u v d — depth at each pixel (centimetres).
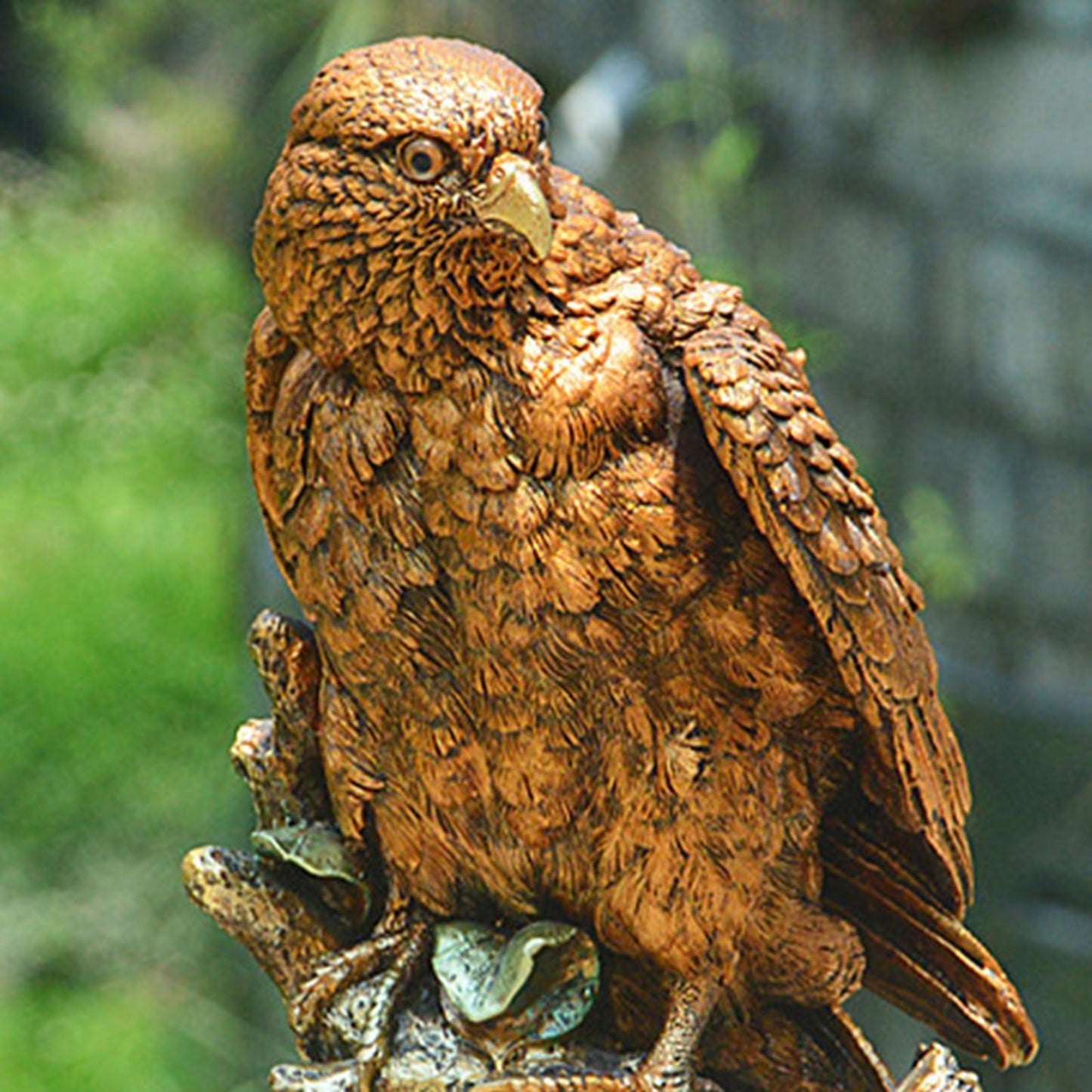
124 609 1382
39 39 1855
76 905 1216
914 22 745
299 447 582
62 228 1969
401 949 589
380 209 575
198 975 1153
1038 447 762
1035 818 784
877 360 794
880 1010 806
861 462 806
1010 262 750
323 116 575
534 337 578
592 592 580
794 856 585
